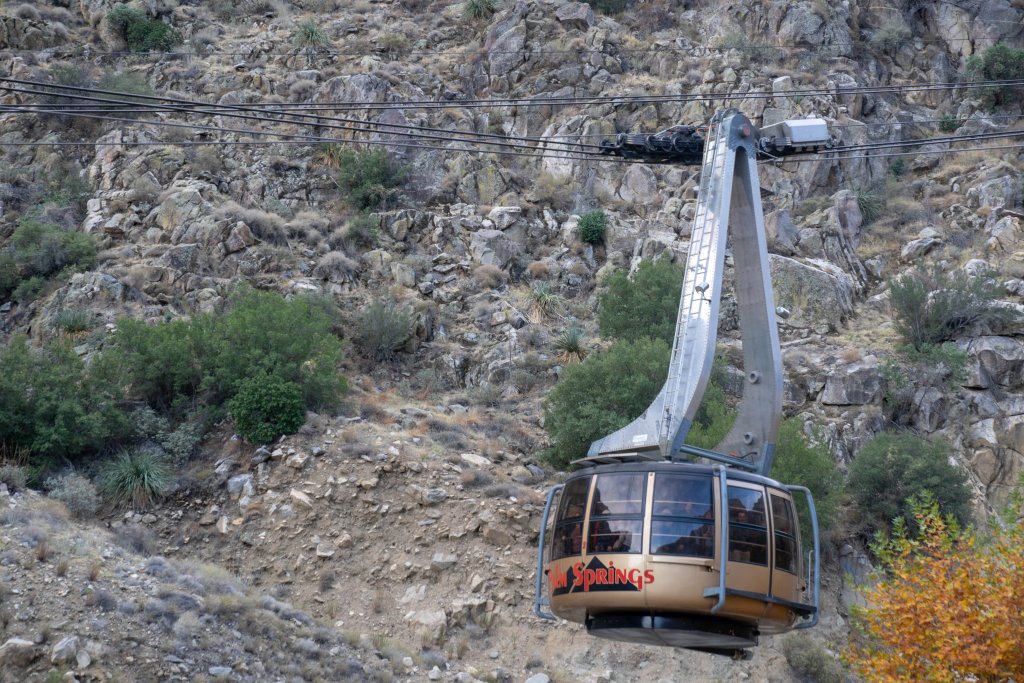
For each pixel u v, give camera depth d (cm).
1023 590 1816
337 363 3997
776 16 6103
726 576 1580
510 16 6028
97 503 3058
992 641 1791
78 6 6359
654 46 5953
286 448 3234
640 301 4000
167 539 3020
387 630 2761
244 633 2453
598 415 3284
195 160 4972
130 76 5569
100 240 4466
